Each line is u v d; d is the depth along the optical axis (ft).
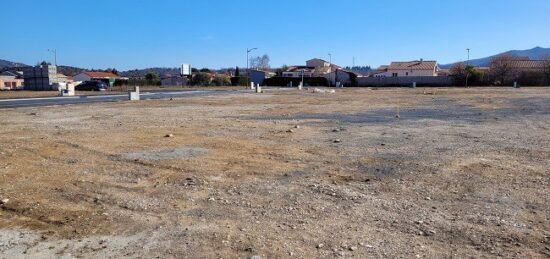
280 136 40.34
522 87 214.07
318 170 25.73
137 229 16.39
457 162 27.68
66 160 28.68
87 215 17.97
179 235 15.74
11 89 221.25
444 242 14.88
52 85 211.82
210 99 110.93
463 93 145.18
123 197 20.39
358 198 19.97
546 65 251.19
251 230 16.12
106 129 45.32
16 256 14.14
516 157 29.32
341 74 300.40
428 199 19.76
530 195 20.17
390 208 18.51
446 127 47.85
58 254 14.28
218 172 25.27
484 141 36.96
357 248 14.42
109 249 14.62
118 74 416.05
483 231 15.78
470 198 19.86
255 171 25.53
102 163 27.73
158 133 42.22
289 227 16.42
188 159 28.96
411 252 14.08
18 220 17.47
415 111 72.08
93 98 112.37
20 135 40.32
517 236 15.28
